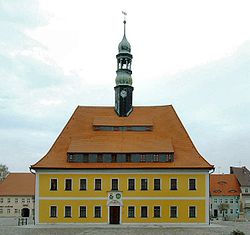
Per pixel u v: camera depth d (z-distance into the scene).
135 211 63.28
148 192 63.56
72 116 72.38
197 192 63.56
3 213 117.44
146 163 64.56
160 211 63.25
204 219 63.06
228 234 48.84
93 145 66.19
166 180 63.88
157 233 49.44
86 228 56.41
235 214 116.06
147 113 73.25
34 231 52.03
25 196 117.94
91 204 63.41
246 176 120.56
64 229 54.88
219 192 117.69
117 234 48.19
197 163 64.50
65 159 65.31
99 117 71.62
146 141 67.25
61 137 69.00
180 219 63.06
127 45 74.25
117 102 73.19
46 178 63.88
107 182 63.84
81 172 64.06
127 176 64.06
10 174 123.88
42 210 63.19
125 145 66.31
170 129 70.25
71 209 63.31
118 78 73.56
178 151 66.56
